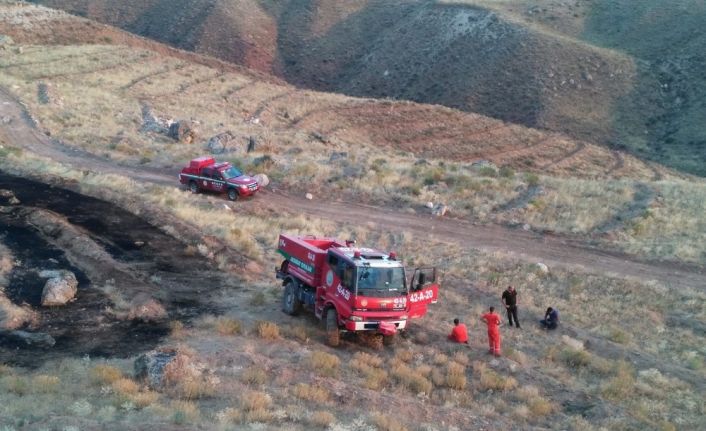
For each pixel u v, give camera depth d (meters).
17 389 12.25
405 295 16.64
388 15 149.75
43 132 46.72
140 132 51.50
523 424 13.97
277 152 47.59
